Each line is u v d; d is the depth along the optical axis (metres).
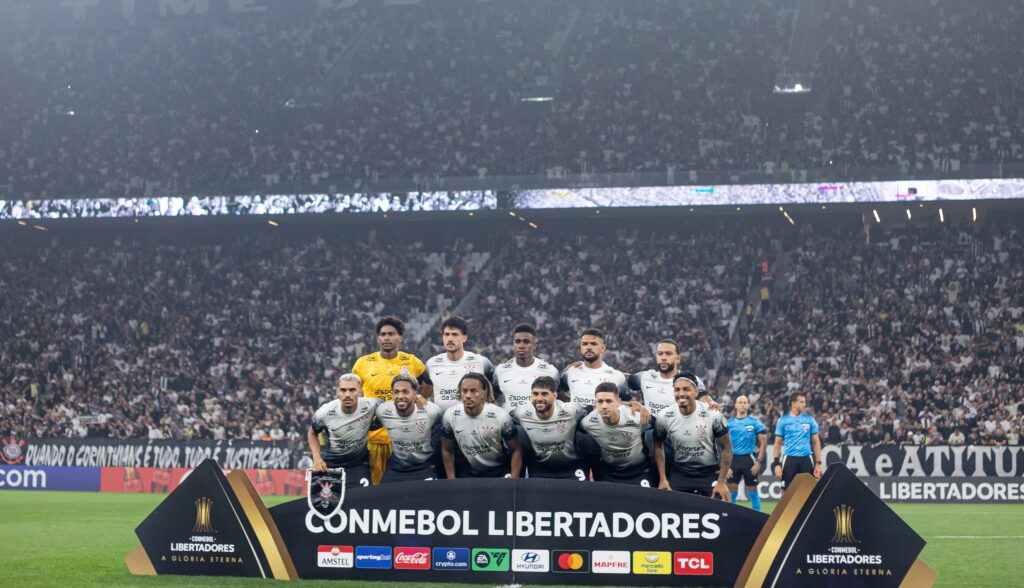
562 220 37.94
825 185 32.09
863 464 24.89
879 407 28.30
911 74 37.78
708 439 10.14
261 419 30.86
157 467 27.84
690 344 32.97
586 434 9.95
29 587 9.11
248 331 36.12
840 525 8.80
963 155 35.34
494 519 9.24
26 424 31.91
